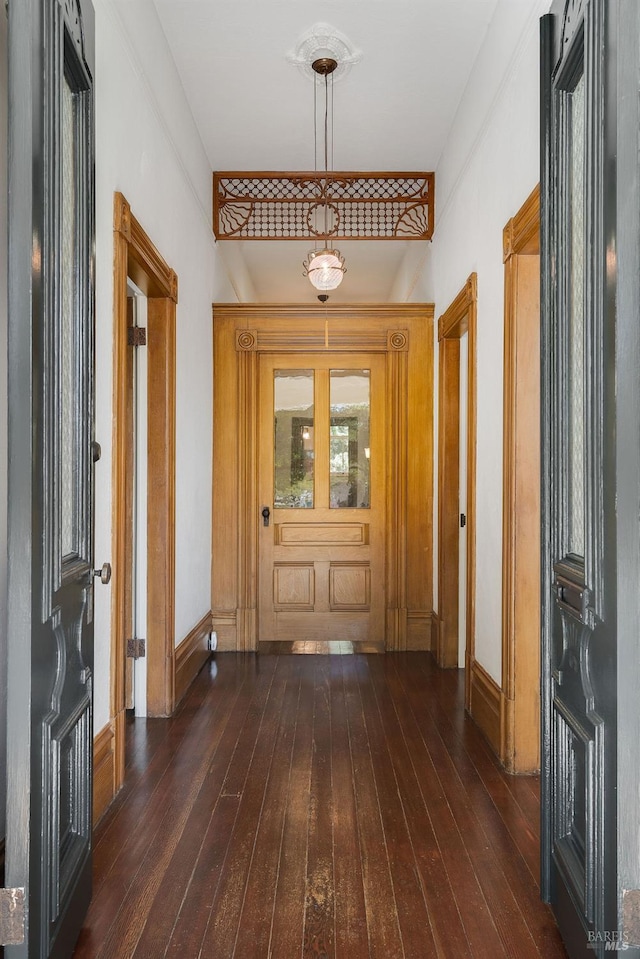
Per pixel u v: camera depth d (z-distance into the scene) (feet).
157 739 10.69
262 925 6.08
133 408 11.76
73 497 6.06
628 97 4.41
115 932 5.97
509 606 9.58
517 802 8.56
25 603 4.45
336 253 14.69
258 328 16.84
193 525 14.28
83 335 6.13
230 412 16.80
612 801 4.61
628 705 4.41
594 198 5.13
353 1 10.50
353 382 17.38
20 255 4.46
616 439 4.49
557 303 6.23
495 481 10.53
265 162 16.05
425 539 16.89
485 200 11.28
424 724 11.44
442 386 15.61
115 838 7.61
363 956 5.69
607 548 4.76
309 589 17.40
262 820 8.04
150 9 10.39
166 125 11.50
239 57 11.96
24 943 4.43
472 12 10.74
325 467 17.35
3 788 5.73
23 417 4.46
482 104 11.44
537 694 9.47
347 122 14.23
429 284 17.22
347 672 14.75
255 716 11.82
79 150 6.09
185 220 13.33
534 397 9.43
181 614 13.10
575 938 5.46
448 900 6.50
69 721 5.41
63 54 5.38
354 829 7.85
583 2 5.40
